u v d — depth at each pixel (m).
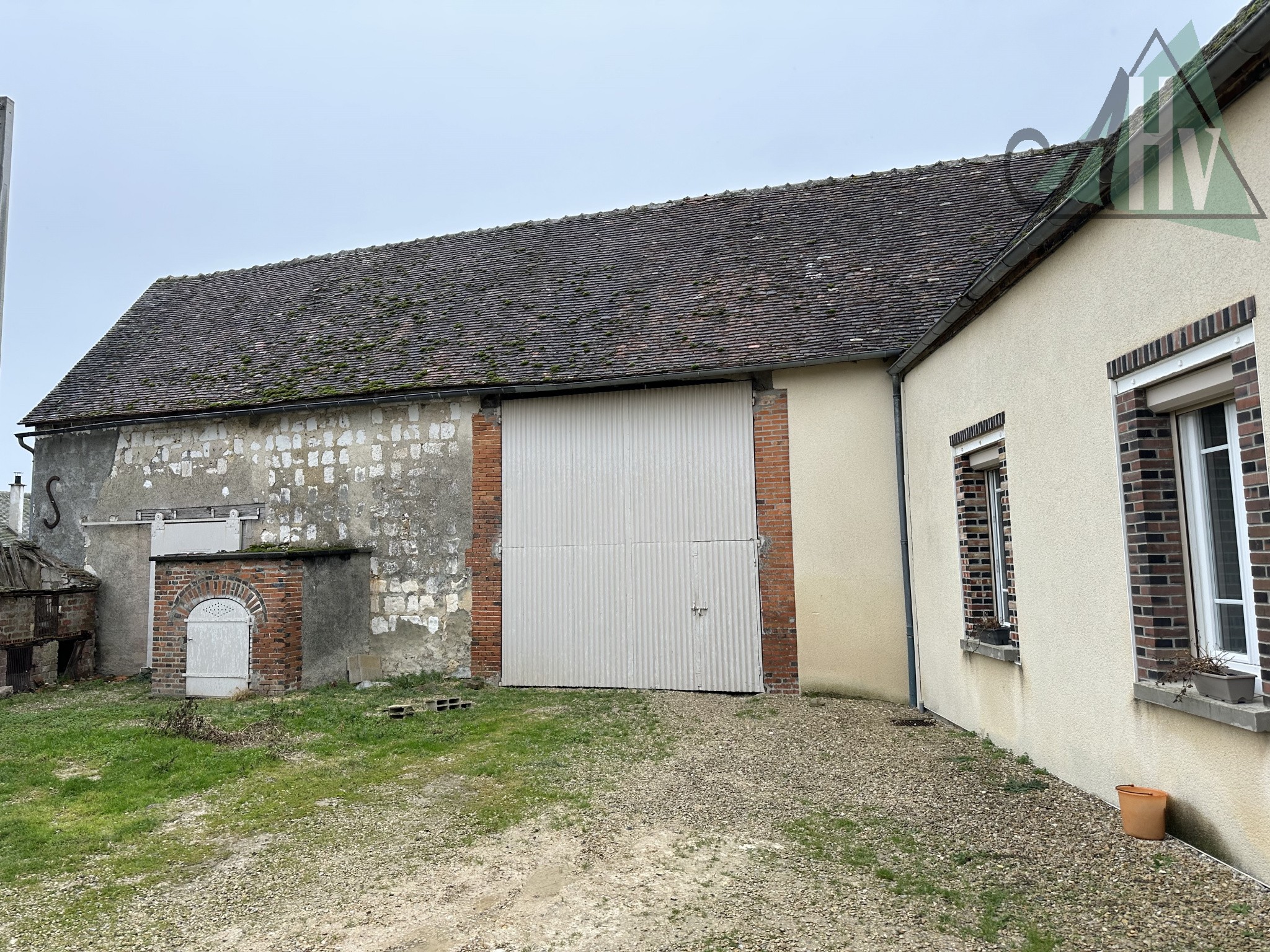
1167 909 3.42
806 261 10.88
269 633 9.69
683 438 9.85
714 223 12.44
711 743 6.95
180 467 11.88
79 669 11.78
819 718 7.93
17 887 4.24
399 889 4.10
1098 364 4.64
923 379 8.16
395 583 10.78
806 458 9.42
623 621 9.88
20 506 19.73
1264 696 3.47
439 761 6.52
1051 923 3.43
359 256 14.84
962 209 10.95
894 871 4.07
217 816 5.29
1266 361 3.33
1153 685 4.16
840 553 9.23
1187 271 3.82
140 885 4.24
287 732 7.52
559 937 3.52
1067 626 5.11
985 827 4.60
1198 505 4.14
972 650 6.77
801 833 4.68
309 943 3.55
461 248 14.01
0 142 7.36
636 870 4.22
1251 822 3.53
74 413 12.34
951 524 7.34
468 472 10.62
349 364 11.49
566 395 10.32
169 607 10.09
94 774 6.32
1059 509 5.17
